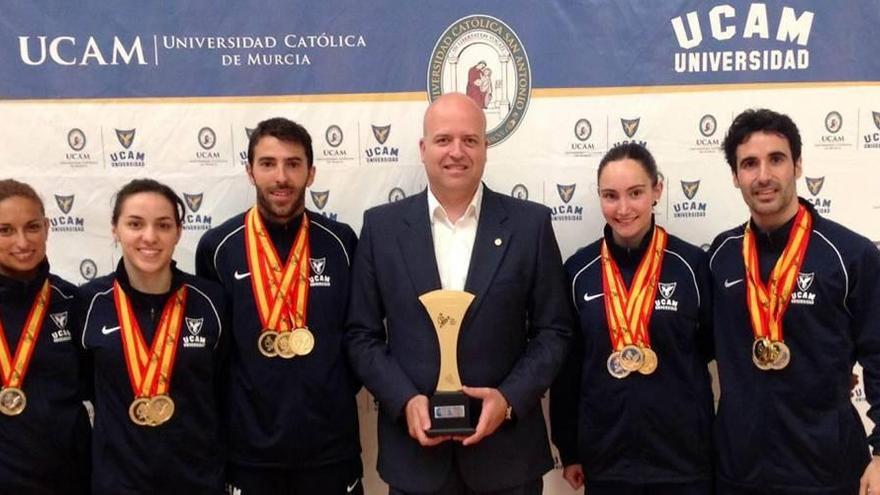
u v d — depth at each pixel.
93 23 2.39
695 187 2.47
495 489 1.97
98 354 1.97
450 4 2.41
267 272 2.13
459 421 1.88
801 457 1.92
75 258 2.47
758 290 1.99
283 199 2.07
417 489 1.96
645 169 2.06
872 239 2.50
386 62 2.43
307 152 2.12
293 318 2.10
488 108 2.44
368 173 2.46
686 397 2.06
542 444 2.05
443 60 2.43
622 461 2.08
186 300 2.04
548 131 2.45
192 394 2.00
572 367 2.20
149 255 1.93
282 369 2.06
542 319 2.05
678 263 2.13
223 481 2.06
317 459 2.06
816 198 2.49
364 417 2.49
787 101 2.46
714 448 2.06
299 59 2.42
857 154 2.48
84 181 2.44
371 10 2.41
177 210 2.01
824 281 1.92
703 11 2.43
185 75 2.42
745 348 2.00
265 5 2.40
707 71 2.44
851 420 1.95
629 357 2.07
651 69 2.44
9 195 1.93
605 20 2.43
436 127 1.98
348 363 2.13
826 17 2.43
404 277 2.00
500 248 2.00
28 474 1.94
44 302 2.01
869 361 1.92
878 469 1.85
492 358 1.96
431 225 2.03
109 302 2.02
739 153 1.96
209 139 2.44
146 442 1.94
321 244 2.19
